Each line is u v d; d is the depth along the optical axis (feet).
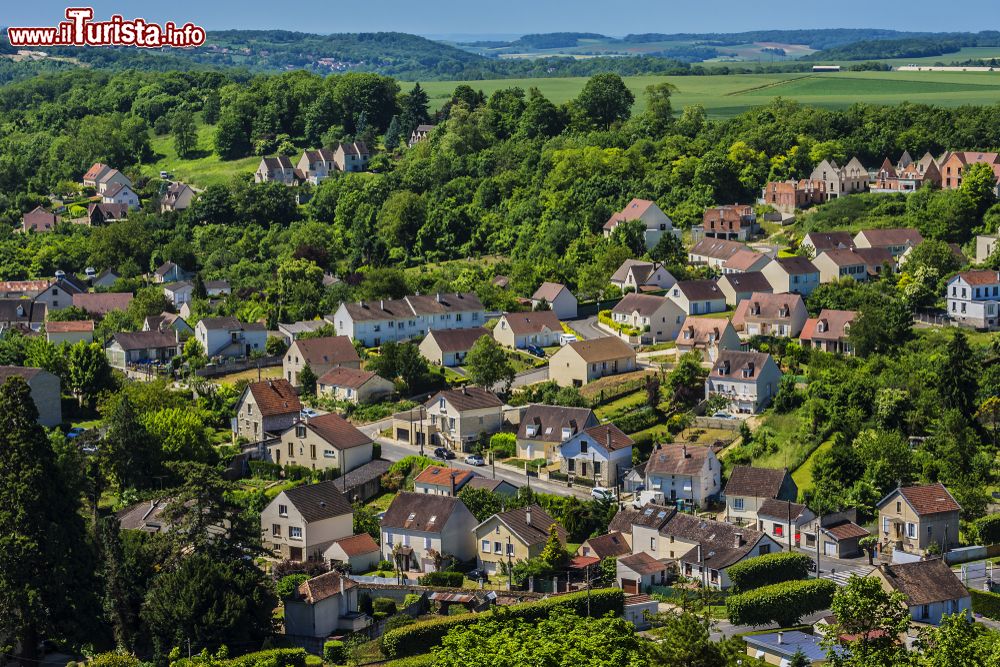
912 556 474.08
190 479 449.48
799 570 462.60
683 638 352.08
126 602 419.95
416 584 474.08
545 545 488.85
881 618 363.97
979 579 457.68
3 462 429.79
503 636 390.01
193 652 409.49
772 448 576.20
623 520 509.35
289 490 510.17
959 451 529.04
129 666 392.88
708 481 549.13
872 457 534.37
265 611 427.33
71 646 421.18
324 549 508.53
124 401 568.00
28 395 438.81
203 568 421.59
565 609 421.18
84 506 535.19
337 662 408.26
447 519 499.92
